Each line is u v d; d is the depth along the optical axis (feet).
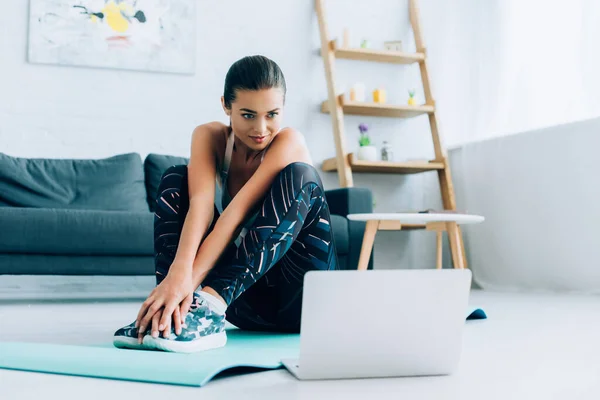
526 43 13.12
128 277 12.39
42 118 12.09
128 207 11.15
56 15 12.14
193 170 4.58
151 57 12.62
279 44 13.62
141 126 12.61
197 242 4.16
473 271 13.84
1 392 3.06
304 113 13.74
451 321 3.55
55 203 10.74
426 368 3.56
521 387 3.28
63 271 9.30
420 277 3.42
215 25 13.19
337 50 13.29
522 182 12.60
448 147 14.67
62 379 3.40
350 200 10.55
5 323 6.44
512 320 6.71
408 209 14.47
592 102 11.61
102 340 4.97
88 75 12.35
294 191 4.17
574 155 11.53
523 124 13.09
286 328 5.16
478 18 14.26
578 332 5.69
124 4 12.48
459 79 14.65
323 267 4.62
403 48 14.53
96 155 12.33
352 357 3.41
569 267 11.61
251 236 4.13
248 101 4.22
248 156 4.72
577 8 12.06
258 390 3.15
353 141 14.10
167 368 3.43
